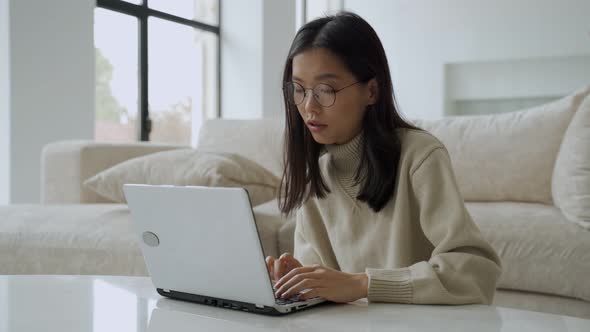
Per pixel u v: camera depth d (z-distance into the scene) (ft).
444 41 22.98
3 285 3.64
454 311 2.98
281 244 6.76
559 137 7.58
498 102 23.13
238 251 2.87
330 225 4.34
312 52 3.66
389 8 23.85
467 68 23.07
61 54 12.09
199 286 3.12
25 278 3.87
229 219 2.84
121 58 15.57
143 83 16.20
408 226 3.87
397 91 23.82
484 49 22.38
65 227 6.65
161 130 17.04
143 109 16.21
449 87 23.40
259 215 6.92
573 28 21.11
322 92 3.64
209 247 2.97
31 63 11.55
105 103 15.15
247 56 18.76
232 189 2.78
